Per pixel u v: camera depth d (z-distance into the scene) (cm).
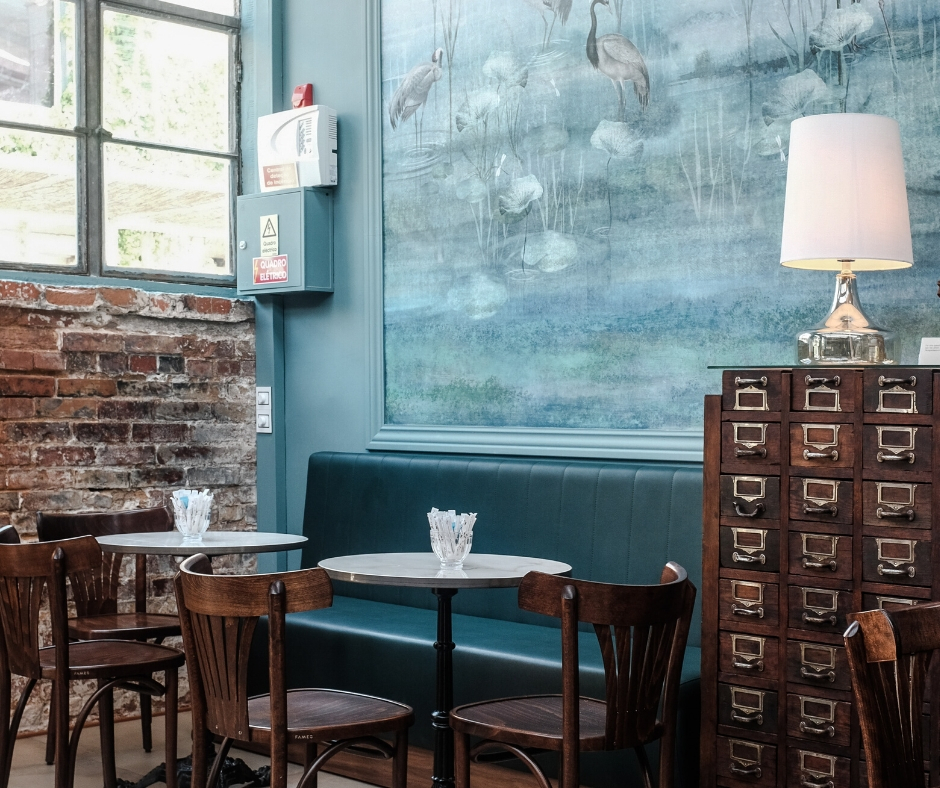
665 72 422
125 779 412
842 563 302
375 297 516
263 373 562
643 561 400
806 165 319
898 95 366
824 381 305
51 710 433
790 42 391
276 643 272
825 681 303
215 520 552
